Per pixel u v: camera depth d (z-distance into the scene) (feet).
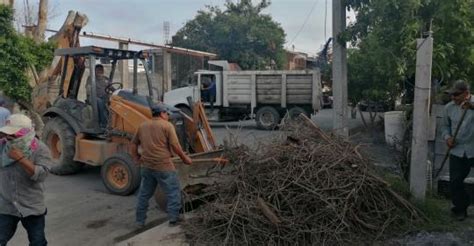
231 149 21.63
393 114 34.81
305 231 16.40
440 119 22.76
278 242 16.33
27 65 44.09
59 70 38.09
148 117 26.27
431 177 21.63
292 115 57.47
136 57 30.89
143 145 19.33
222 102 61.46
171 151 19.52
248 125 64.59
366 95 46.57
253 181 18.70
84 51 28.78
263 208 16.94
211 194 20.10
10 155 13.17
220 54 116.67
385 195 18.22
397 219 17.72
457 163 17.92
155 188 20.33
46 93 38.27
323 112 87.40
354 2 24.66
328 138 20.61
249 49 116.57
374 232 17.03
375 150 32.63
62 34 39.11
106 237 19.25
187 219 19.20
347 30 24.76
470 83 26.94
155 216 21.83
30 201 13.73
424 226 17.51
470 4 23.20
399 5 21.99
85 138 29.50
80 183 28.73
